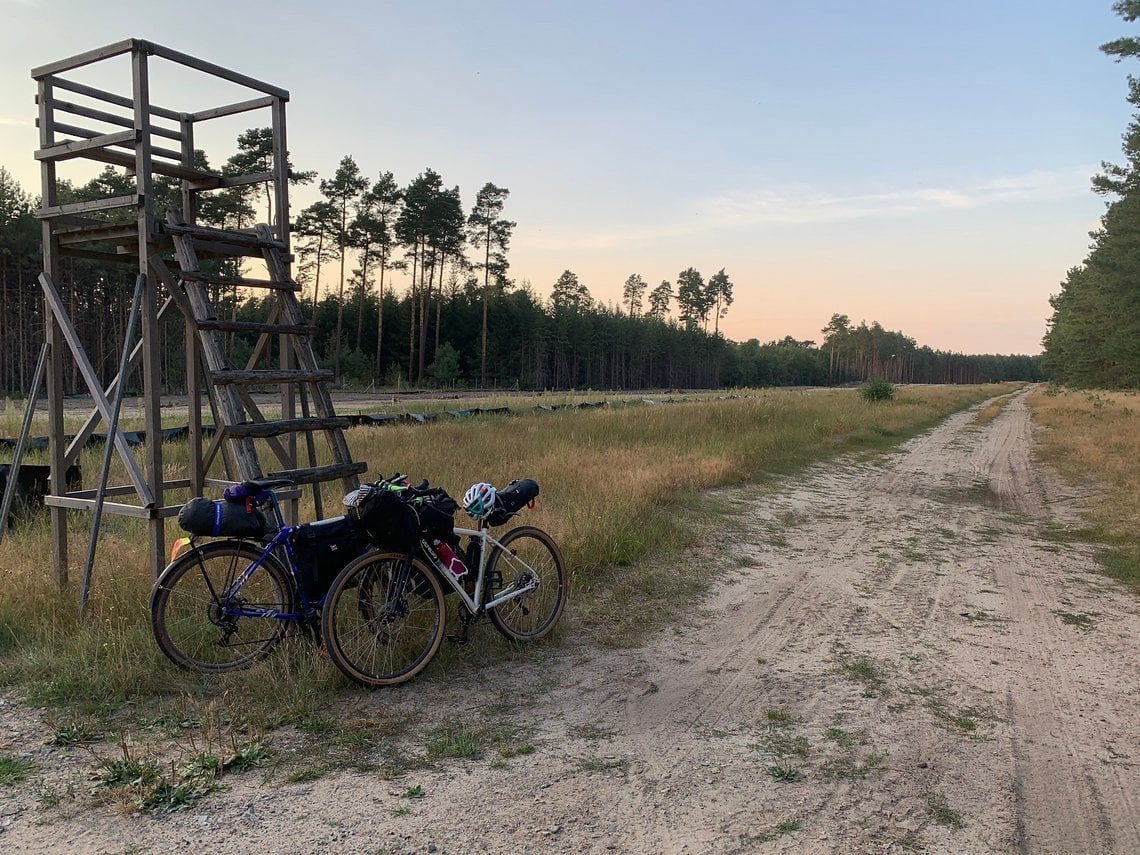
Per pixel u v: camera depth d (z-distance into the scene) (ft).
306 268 179.11
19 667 13.19
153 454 15.57
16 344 126.21
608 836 9.17
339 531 13.89
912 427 88.84
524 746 11.45
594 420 59.11
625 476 33.12
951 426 96.63
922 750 11.78
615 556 22.17
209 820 9.18
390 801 9.77
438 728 11.94
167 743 11.02
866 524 31.27
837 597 20.51
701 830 9.36
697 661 15.47
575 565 20.61
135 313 15.42
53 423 16.99
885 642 16.99
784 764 11.18
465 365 226.58
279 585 13.73
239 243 16.79
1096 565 25.09
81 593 15.06
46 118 16.46
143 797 9.52
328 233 177.47
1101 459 51.80
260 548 13.74
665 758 11.27
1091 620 19.07
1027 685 14.64
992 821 9.79
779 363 424.87
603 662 15.17
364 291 193.77
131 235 15.93
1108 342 76.79
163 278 15.66
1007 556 26.14
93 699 12.21
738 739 12.00
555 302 284.00
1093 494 39.75
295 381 15.85
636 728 12.28
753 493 36.40
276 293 17.71
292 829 9.06
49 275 17.08
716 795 10.23
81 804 9.41
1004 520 33.27
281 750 10.98
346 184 177.37
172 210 15.84
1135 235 62.23
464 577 14.76
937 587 21.86
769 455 49.14
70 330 16.57
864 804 10.11
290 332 16.47
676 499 31.99
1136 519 31.68
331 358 190.60
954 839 9.34
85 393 120.37
